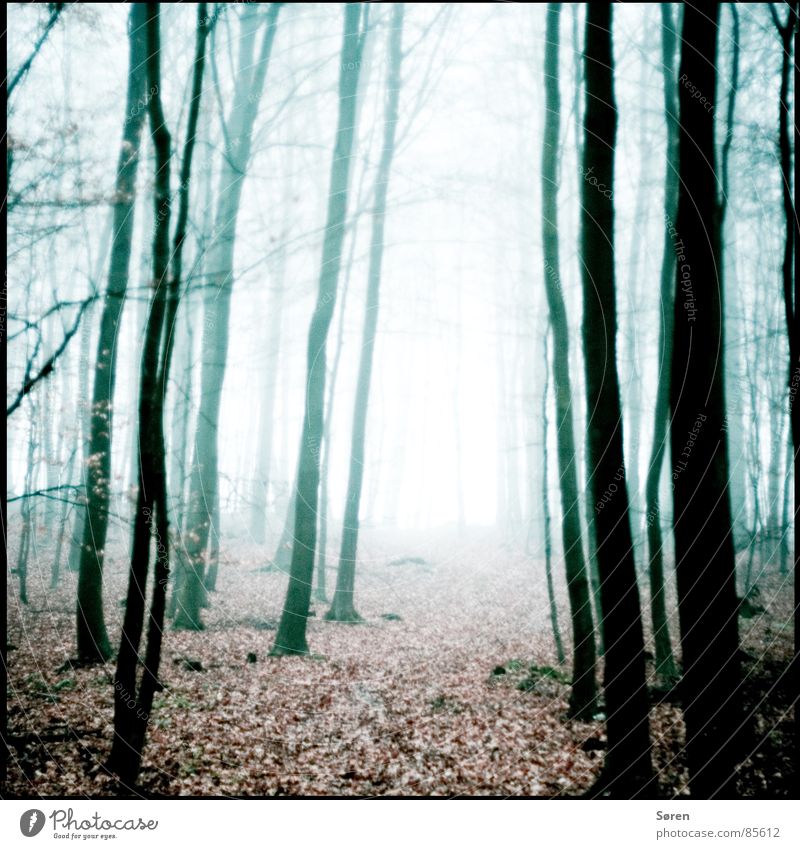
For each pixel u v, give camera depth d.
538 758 7.74
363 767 7.48
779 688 8.34
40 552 16.53
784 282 7.58
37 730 7.57
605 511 6.68
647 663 10.80
